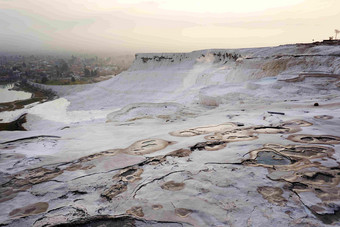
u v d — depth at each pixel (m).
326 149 4.90
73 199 3.58
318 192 3.24
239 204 3.07
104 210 3.19
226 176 3.91
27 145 6.90
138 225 2.79
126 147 6.15
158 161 4.90
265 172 3.96
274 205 2.99
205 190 3.50
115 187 3.88
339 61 23.02
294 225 2.58
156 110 16.78
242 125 7.74
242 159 4.60
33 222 3.00
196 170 4.25
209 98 19.08
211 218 2.81
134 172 4.45
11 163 5.34
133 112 16.58
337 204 2.93
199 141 6.05
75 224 2.91
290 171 3.95
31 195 3.79
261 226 2.60
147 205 3.21
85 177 4.39
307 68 25.72
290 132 6.36
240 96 18.00
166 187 3.70
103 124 10.21
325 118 7.79
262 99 15.70
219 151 5.18
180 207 3.10
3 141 7.38
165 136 7.07
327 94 15.70
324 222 2.61
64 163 5.25
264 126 7.26
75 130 8.98
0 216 3.18
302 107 10.70
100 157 5.48
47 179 4.40
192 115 12.62
